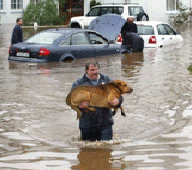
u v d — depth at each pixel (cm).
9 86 1260
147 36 2264
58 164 671
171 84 1287
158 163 671
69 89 1216
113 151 723
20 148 741
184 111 970
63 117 925
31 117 927
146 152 718
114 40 2198
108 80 766
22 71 1523
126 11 3019
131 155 705
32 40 1798
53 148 739
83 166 662
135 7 3105
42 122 890
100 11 3067
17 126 863
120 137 791
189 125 863
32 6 3747
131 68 1597
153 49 2194
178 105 1025
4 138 793
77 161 682
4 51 2084
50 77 1406
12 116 934
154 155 704
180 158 691
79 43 1822
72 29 1853
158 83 1302
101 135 767
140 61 1783
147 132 823
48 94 1150
